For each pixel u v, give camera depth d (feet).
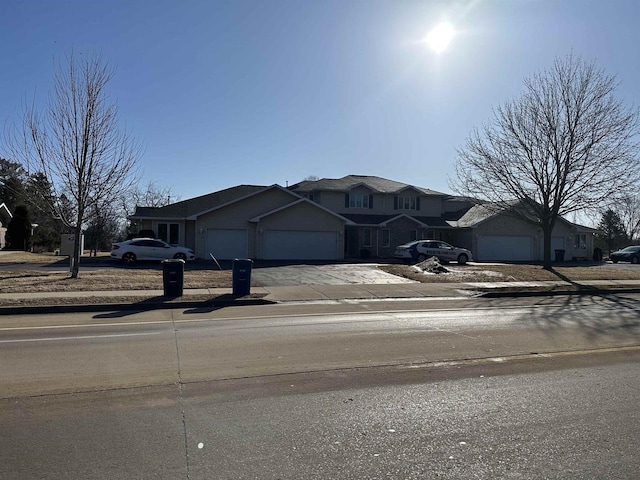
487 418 17.31
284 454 14.40
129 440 15.23
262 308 46.16
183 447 14.79
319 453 14.49
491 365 24.39
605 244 219.61
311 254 114.83
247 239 112.57
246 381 21.34
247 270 51.93
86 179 62.69
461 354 26.66
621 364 24.73
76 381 21.11
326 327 34.99
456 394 19.85
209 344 28.78
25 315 41.16
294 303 50.08
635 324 37.06
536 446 15.08
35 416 17.12
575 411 18.04
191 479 12.94
